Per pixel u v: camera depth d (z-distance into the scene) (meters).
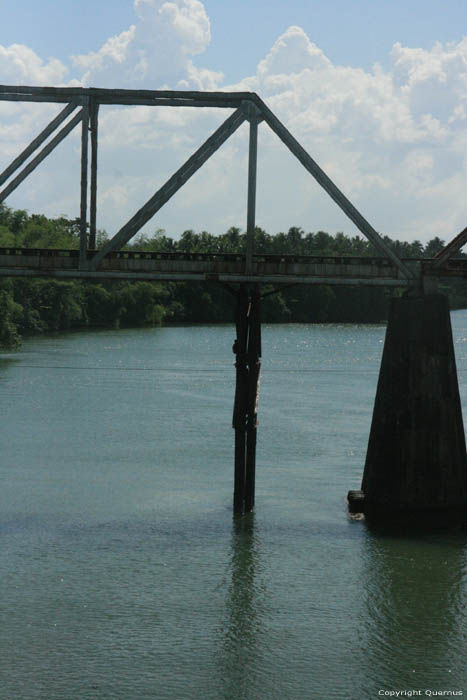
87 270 37.44
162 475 44.50
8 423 57.59
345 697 23.91
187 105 37.88
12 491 41.16
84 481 43.12
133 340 139.75
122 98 37.88
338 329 186.12
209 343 134.38
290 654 26.08
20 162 36.66
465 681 24.81
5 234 157.38
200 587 30.53
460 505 37.16
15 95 37.19
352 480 43.84
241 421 38.31
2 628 27.22
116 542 34.62
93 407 65.00
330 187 37.19
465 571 32.19
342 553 33.88
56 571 31.72
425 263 37.59
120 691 23.89
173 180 37.09
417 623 28.05
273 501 40.25
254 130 37.28
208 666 25.27
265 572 31.86
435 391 37.06
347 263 38.12
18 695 23.59
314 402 68.69
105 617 28.05
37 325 154.50
